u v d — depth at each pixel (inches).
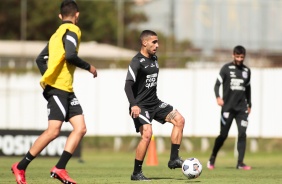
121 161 2628.0
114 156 3161.9
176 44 4970.5
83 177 1624.0
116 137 3597.4
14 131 2687.0
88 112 3511.3
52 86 1213.7
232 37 4643.2
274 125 3383.4
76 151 2544.3
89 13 6156.5
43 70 1277.1
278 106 3376.0
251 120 3390.7
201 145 3555.6
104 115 3503.9
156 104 1451.8
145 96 1429.6
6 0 6171.3
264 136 3388.3
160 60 3666.3
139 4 6018.7
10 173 1760.6
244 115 2017.7
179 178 1552.7
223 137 2014.0
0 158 2677.2
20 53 4621.1
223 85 2020.2
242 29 4603.8
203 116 3408.0
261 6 4571.9
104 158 2940.5
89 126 3513.8
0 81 3580.2
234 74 2007.9
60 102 1212.5
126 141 3602.4
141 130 1425.9
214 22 4761.3
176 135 1446.9
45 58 1273.4
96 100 3506.4
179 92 3432.6
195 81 3417.8
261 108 3385.8
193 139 3572.8
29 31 6092.5
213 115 3400.6
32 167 2096.5
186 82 3425.2
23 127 3560.5
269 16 4562.0
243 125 2012.8
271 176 1670.8
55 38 1222.3
